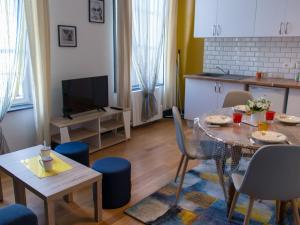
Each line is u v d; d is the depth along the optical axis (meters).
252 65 4.63
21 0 3.13
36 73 3.36
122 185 2.51
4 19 3.06
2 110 3.16
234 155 2.30
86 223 2.33
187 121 4.97
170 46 5.25
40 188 2.00
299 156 1.65
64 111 3.60
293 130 2.34
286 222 2.34
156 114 5.05
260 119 2.56
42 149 2.41
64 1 3.63
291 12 3.84
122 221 2.35
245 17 4.23
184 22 5.36
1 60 3.10
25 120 3.47
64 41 3.71
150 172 3.23
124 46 4.32
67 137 3.45
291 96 3.77
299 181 1.76
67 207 2.56
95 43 4.12
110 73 4.43
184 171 2.58
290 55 4.24
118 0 4.15
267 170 1.71
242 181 1.84
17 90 3.28
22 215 1.70
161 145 4.07
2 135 3.17
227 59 4.87
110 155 3.71
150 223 2.32
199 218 2.38
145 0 4.55
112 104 4.56
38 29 3.27
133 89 4.87
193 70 5.50
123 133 4.41
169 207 2.54
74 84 3.63
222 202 2.62
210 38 4.98
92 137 3.89
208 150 2.56
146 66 4.72
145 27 4.62
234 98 3.35
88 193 2.80
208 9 4.55
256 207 2.54
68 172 2.25
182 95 5.70
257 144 2.02
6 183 2.97
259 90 4.03
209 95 4.54
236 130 2.32
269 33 4.07
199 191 2.80
